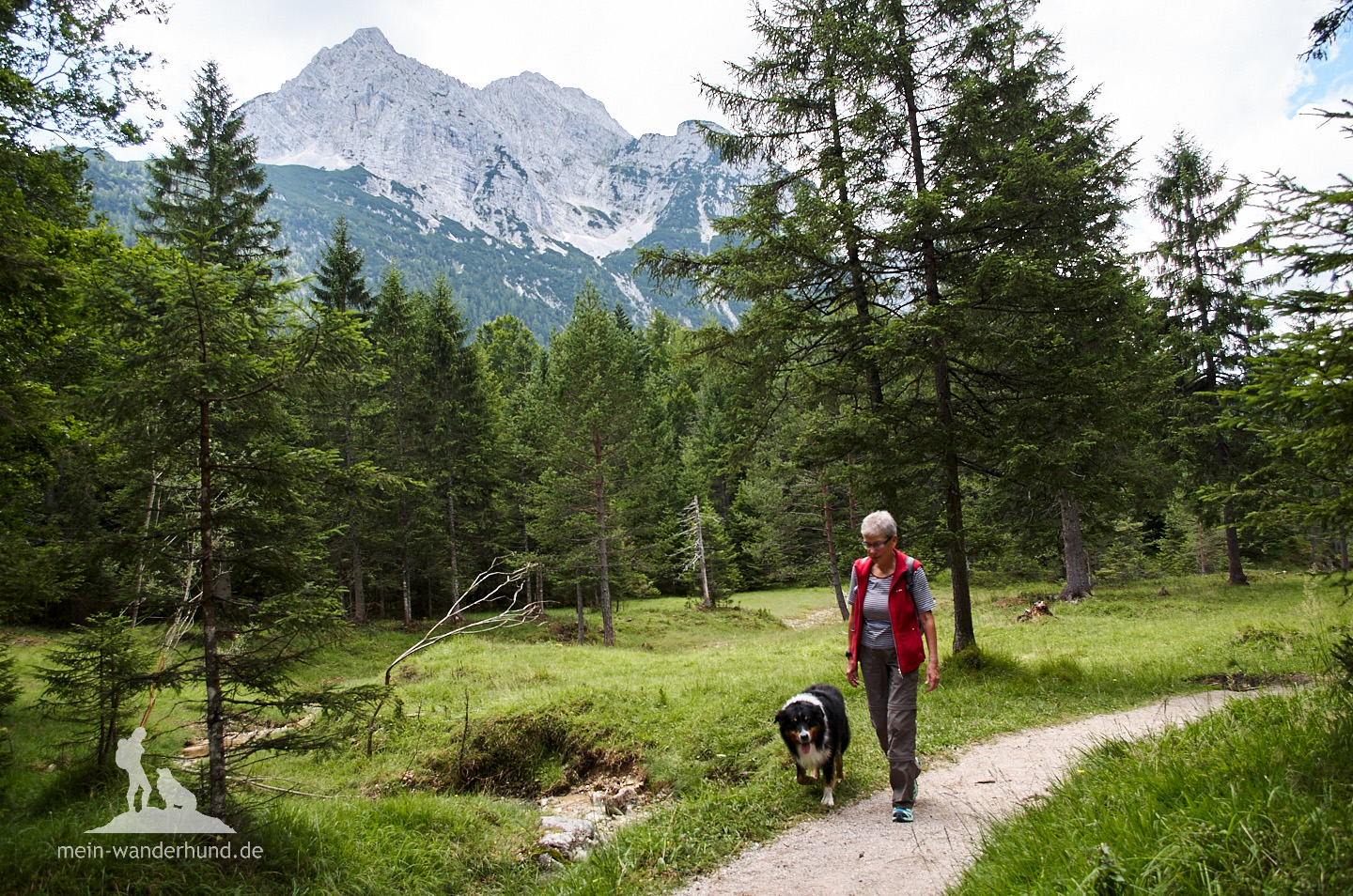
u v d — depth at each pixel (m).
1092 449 9.56
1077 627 15.38
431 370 30.41
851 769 5.89
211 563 4.78
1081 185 9.51
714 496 50.38
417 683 12.90
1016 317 10.98
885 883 3.79
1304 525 4.20
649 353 58.44
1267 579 23.86
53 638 17.73
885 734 4.95
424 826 5.39
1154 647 11.27
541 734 8.64
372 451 26.69
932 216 9.40
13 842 4.08
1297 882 2.37
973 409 11.05
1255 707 4.81
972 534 10.10
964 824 4.40
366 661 19.94
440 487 30.14
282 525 5.17
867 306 11.02
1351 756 3.25
